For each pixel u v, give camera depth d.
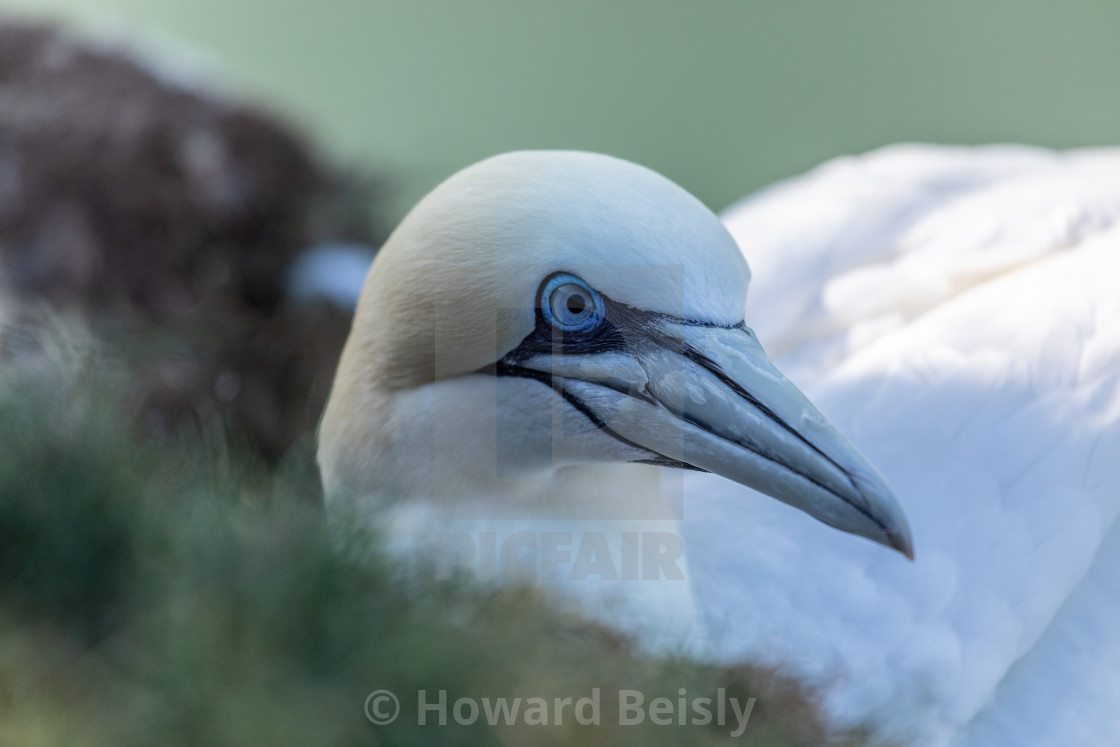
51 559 5.65
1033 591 5.94
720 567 5.95
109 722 5.62
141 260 6.41
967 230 6.06
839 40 11.18
